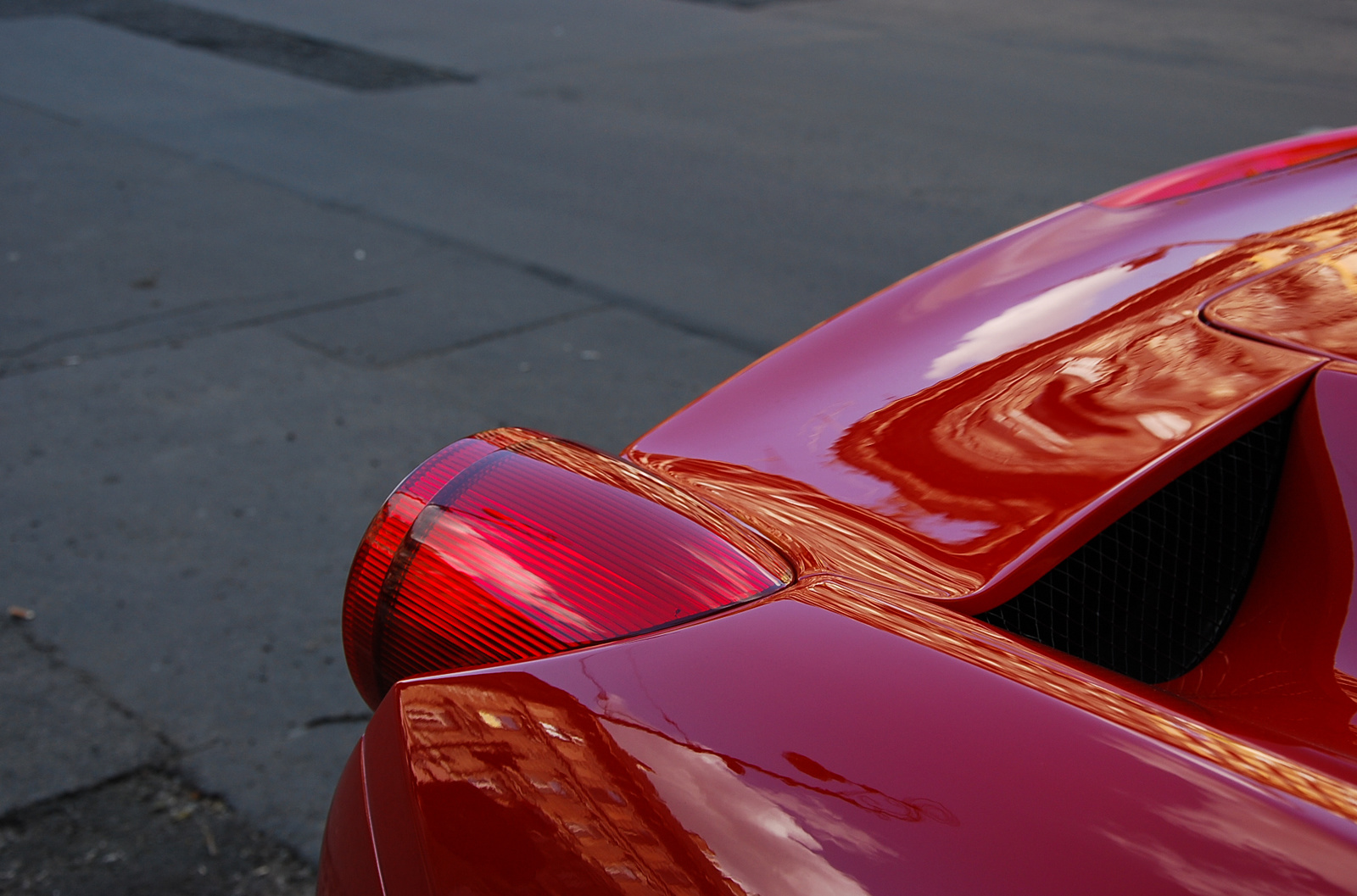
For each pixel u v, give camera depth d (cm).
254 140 824
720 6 1440
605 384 466
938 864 82
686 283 575
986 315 166
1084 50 1194
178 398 448
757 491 143
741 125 880
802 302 554
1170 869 80
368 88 985
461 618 119
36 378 464
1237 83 1038
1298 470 127
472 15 1332
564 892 89
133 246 620
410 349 496
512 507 125
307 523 363
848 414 152
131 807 247
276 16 1291
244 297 553
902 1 1492
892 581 120
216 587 329
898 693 96
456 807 99
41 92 948
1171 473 125
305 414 438
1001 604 117
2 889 224
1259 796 86
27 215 665
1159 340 145
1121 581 124
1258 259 162
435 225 659
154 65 1052
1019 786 87
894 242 632
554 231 648
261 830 241
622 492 126
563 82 1014
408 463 402
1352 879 79
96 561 341
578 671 105
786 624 106
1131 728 93
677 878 85
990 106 942
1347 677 112
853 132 857
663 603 112
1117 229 185
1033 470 130
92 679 289
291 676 291
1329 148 214
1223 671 118
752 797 89
